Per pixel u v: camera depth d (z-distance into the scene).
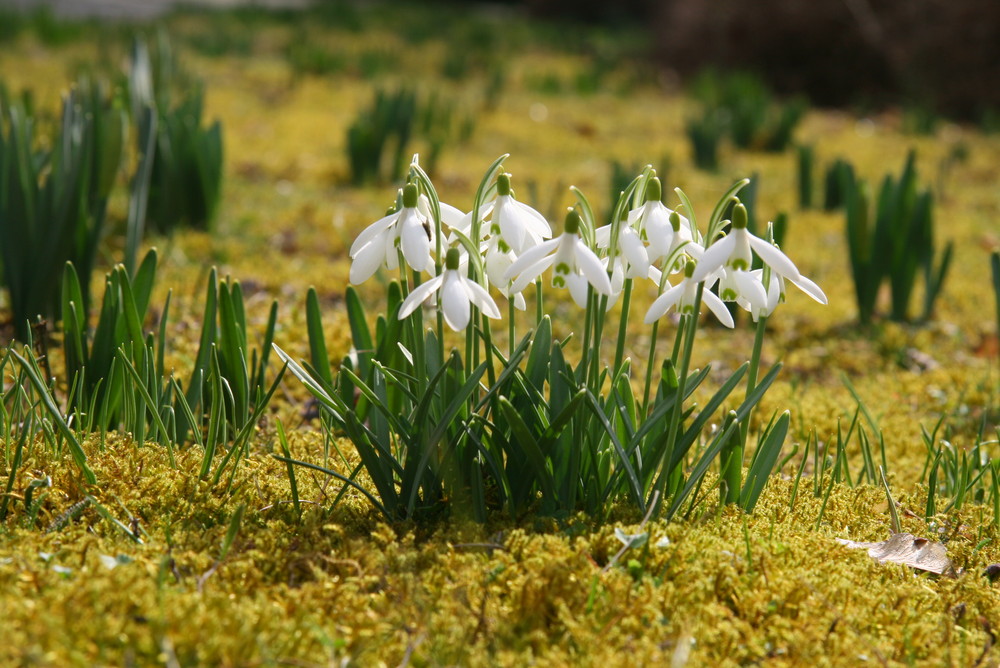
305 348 3.62
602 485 2.15
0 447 2.30
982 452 3.04
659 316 1.79
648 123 11.08
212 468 2.31
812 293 1.70
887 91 14.05
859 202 4.54
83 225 3.43
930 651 1.76
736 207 1.70
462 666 1.59
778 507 2.28
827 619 1.80
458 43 16.41
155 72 5.80
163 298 4.18
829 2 13.86
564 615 1.69
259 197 6.30
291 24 16.89
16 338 3.39
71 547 1.81
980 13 12.95
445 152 8.50
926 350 4.36
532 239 1.86
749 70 14.52
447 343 3.65
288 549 1.93
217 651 1.52
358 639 1.63
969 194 8.10
